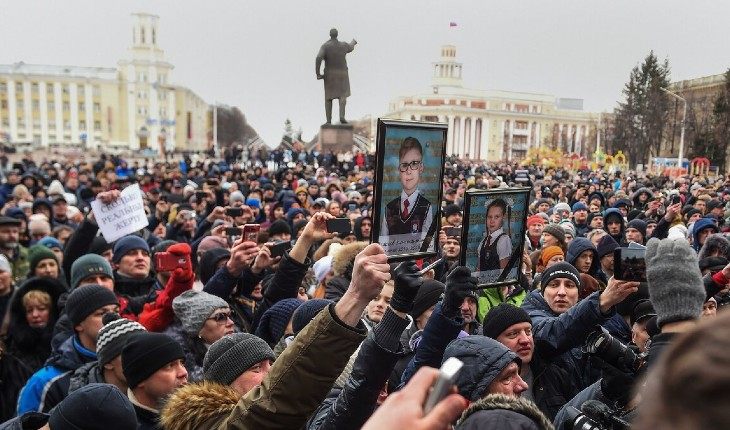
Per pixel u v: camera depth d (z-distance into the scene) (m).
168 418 2.39
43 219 8.34
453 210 9.23
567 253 6.49
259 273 5.13
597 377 3.80
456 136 114.81
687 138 58.25
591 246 6.10
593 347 2.55
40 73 102.69
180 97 111.44
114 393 2.62
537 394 3.62
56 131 103.50
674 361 0.67
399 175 2.46
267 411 1.89
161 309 4.17
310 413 1.90
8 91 101.94
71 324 4.31
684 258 2.20
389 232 2.47
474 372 2.62
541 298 4.44
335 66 29.56
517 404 1.92
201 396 2.37
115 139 105.69
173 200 14.03
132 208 6.26
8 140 81.19
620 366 2.49
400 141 2.45
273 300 4.12
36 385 3.76
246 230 4.36
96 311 3.96
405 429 0.90
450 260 6.16
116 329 3.45
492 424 1.79
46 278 4.86
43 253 5.81
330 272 5.89
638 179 31.14
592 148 99.69
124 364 3.12
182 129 111.81
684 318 2.12
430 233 2.62
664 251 2.24
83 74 109.50
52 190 13.72
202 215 12.18
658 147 62.84
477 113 114.81
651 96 63.66
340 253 5.39
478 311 4.95
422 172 2.55
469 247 3.31
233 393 2.42
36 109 102.88
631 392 2.30
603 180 29.17
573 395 3.68
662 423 0.65
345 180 23.05
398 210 2.48
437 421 0.90
